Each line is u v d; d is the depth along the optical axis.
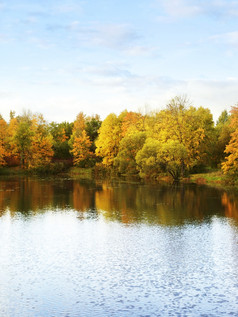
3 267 17.95
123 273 17.17
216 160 71.69
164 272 17.31
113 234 24.31
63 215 30.64
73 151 94.31
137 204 36.53
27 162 86.12
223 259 19.17
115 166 81.38
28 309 13.70
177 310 13.62
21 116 111.56
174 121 67.12
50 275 16.94
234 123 54.81
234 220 28.67
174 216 30.31
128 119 88.69
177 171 64.00
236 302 14.24
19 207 34.31
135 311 13.55
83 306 13.94
